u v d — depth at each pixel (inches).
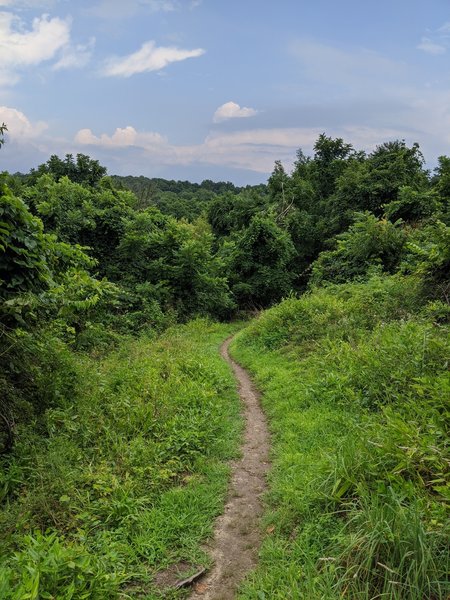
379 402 205.0
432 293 355.3
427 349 213.2
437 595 102.7
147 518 152.7
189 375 322.3
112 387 277.0
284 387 284.4
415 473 137.9
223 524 154.0
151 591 123.0
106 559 129.3
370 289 421.4
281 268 1023.0
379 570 110.4
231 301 871.7
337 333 337.7
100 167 1085.8
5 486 161.6
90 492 165.5
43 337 244.2
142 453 194.5
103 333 442.6
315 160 1489.9
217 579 129.0
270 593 117.0
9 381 214.2
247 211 1266.0
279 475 178.9
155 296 681.6
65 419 217.3
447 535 110.3
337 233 1080.8
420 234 601.6
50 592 104.6
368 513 121.6
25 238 206.5
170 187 3777.1
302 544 131.7
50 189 639.1
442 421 153.6
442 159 844.6
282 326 434.9
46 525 146.3
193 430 221.8
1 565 112.9
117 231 681.0
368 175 997.8
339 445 169.5
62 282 267.9
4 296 201.6
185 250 729.0
